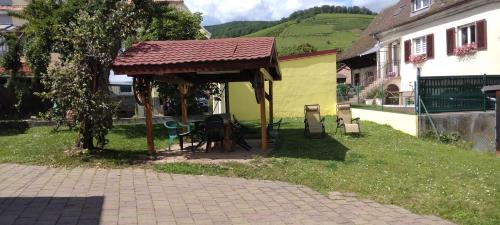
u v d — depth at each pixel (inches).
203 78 671.8
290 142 613.3
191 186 371.9
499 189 371.6
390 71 1348.4
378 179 402.3
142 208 303.9
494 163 515.2
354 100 1311.5
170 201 324.2
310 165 455.2
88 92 481.1
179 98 913.5
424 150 585.6
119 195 336.2
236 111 987.3
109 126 500.1
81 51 477.1
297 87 999.6
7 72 864.3
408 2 1371.8
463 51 984.9
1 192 336.5
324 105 1003.9
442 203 327.0
